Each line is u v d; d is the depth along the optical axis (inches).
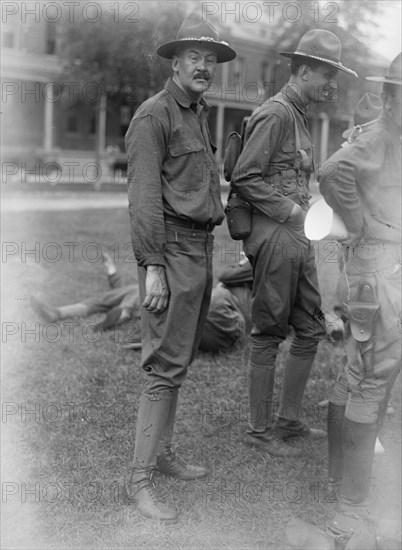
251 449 131.7
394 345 104.6
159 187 109.5
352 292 105.7
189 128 112.7
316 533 101.2
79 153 945.5
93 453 125.6
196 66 110.1
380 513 107.0
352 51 210.8
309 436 137.0
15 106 286.8
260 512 109.2
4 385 158.1
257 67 470.3
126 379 163.6
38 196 569.6
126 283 260.7
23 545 98.4
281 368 174.1
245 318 185.2
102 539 100.8
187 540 101.4
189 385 162.1
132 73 450.6
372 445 104.7
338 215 106.0
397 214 106.2
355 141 107.0
